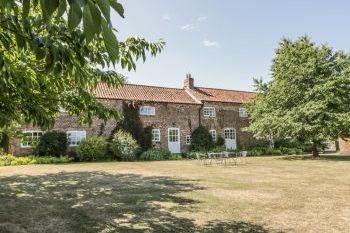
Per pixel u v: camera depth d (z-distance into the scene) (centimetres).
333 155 3053
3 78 333
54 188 1107
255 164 2125
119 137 2681
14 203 855
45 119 384
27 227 633
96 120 2781
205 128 3334
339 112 2430
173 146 3184
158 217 701
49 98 469
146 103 3053
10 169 1822
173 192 1012
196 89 3684
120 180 1316
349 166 1894
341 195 950
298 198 906
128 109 2942
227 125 3581
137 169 1811
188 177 1412
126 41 455
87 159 2588
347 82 2419
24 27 223
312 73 2508
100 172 1644
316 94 2425
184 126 3278
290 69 2572
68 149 2620
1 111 366
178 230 605
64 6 115
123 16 122
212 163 2252
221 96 3712
